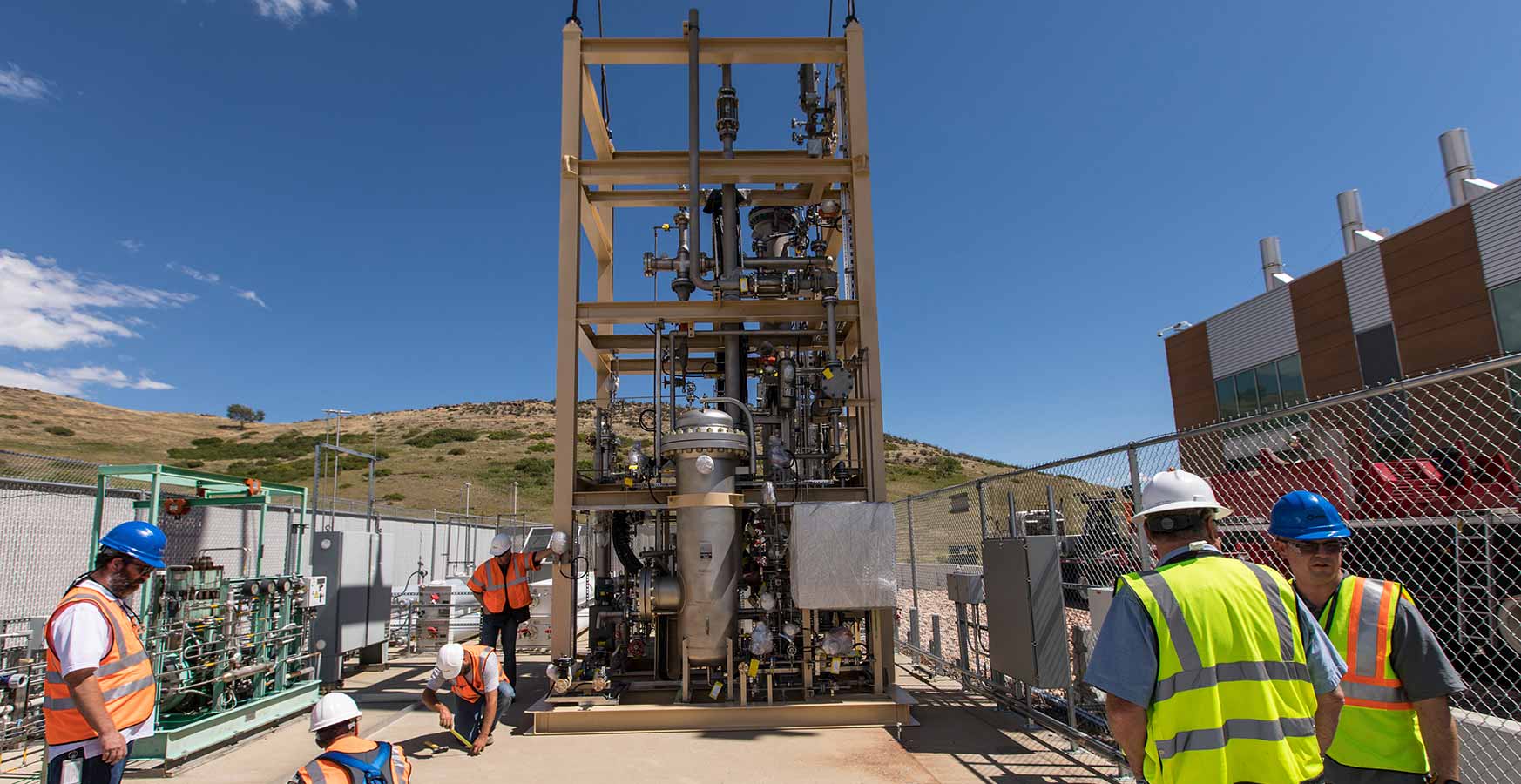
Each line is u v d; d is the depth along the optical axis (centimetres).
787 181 932
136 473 621
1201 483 259
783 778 545
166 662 612
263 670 687
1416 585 718
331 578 904
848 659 786
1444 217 1441
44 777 479
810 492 826
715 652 704
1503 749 407
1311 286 1734
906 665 1004
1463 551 685
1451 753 266
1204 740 217
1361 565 766
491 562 798
